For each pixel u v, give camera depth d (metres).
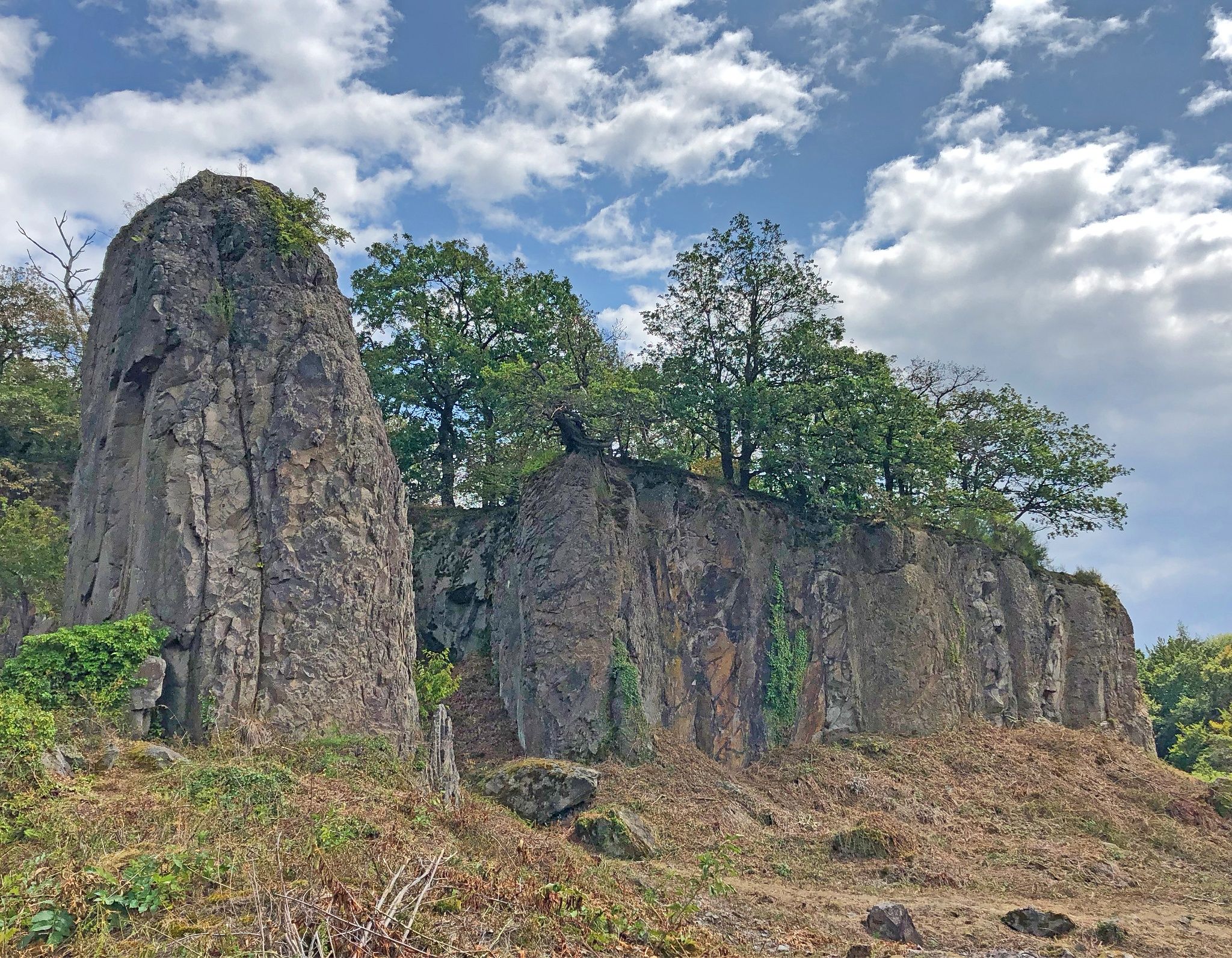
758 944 14.08
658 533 27.83
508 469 30.08
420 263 35.19
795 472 30.61
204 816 11.55
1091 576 40.28
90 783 12.47
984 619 34.34
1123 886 20.77
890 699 30.14
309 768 15.27
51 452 30.34
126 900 9.09
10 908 8.84
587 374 31.34
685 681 26.73
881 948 14.41
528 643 25.19
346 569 17.88
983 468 40.84
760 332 31.83
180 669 15.98
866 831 21.17
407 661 19.12
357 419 19.06
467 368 34.09
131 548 17.31
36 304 33.62
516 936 9.93
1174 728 58.06
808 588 30.17
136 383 18.05
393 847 11.28
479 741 25.52
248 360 18.25
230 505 17.23
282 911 8.69
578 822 19.16
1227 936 17.31
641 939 11.42
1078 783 28.36
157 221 18.69
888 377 32.47
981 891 19.31
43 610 24.22
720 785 24.02
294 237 19.23
